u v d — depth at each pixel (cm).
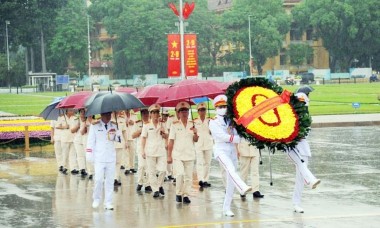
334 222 1403
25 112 5878
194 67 4956
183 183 1706
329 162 2420
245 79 1493
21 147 3400
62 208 1689
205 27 12475
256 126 1432
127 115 2309
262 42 12694
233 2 13925
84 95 2238
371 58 13875
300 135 1439
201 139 1972
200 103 1994
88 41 11662
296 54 13388
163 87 1972
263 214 1520
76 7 13588
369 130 3725
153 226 1430
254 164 1750
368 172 2153
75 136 2322
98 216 1567
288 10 14262
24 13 12631
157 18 12456
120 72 12962
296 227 1365
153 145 1809
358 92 7950
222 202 1706
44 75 12038
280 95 1474
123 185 2059
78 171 2384
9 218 1570
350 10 12850
